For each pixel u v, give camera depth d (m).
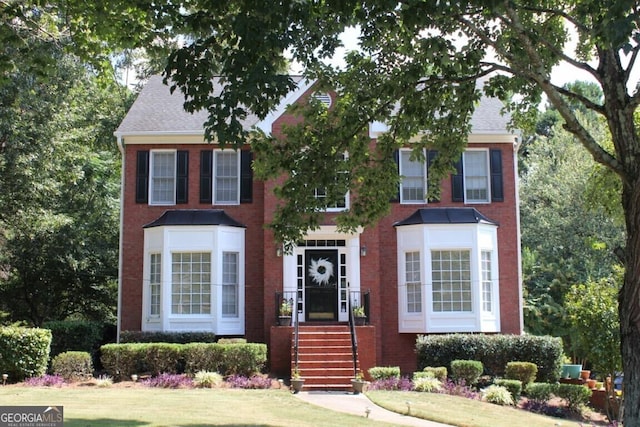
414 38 11.60
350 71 13.15
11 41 11.64
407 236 23.14
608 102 10.14
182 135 23.70
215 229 22.80
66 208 27.77
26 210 21.52
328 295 23.08
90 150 29.12
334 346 20.92
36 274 28.47
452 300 22.55
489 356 20.70
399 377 19.84
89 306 30.61
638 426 8.93
